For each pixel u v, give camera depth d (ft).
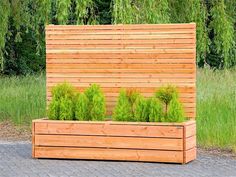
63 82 40.81
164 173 33.99
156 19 52.65
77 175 33.42
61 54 41.24
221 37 58.54
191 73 39.27
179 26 39.45
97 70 40.78
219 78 66.28
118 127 37.60
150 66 39.96
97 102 38.91
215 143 45.14
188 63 39.29
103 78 40.70
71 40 41.09
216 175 33.55
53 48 41.34
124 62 40.40
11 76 88.63
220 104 54.24
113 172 34.24
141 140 37.27
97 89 39.45
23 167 35.96
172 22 59.72
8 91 66.69
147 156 37.24
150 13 52.47
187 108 39.32
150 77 39.99
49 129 38.63
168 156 36.94
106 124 37.76
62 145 38.50
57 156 38.58
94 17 53.83
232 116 50.11
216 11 58.59
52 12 59.88
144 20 52.47
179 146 36.73
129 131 37.42
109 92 40.63
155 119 37.73
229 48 59.31
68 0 51.31
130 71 40.29
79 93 39.93
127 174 33.71
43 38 72.33
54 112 39.24
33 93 65.21
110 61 40.57
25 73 96.02
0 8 58.75
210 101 55.21
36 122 38.81
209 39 61.41
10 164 36.99
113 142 37.70
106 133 37.78
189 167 35.94
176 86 39.47
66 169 35.24
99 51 40.75
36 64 97.91
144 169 35.12
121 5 50.80
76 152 38.29
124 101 38.65
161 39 39.75
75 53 41.06
